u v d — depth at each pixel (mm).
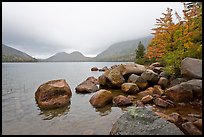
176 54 19688
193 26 20609
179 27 23844
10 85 28328
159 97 14461
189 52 18234
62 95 15539
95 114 12648
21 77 41531
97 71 62875
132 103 14414
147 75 19484
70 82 31578
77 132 9836
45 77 41438
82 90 20328
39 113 13227
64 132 9898
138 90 17891
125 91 18094
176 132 7906
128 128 8555
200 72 13844
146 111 9414
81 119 11773
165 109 12086
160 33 26656
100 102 14367
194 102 12367
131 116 9219
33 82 32156
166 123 8461
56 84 16109
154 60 45156
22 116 12656
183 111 11391
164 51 26703
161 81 18406
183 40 19906
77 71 64000
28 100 17484
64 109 14023
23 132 10031
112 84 21031
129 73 22078
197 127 8328
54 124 11070
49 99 14867
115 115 12273
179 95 12789
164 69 22297
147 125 8492
